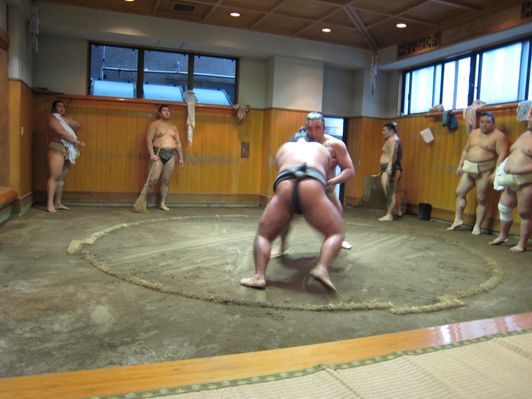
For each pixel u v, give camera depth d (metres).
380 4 5.92
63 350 2.10
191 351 2.13
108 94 7.54
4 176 5.63
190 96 7.39
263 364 1.53
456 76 6.96
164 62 9.52
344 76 8.49
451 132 6.75
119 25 6.63
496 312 2.84
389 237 5.31
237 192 7.98
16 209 5.70
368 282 3.37
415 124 7.59
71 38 6.90
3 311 2.53
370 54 8.09
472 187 5.89
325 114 8.44
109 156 7.19
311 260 3.93
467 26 6.19
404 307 2.81
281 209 3.09
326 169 3.28
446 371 1.48
